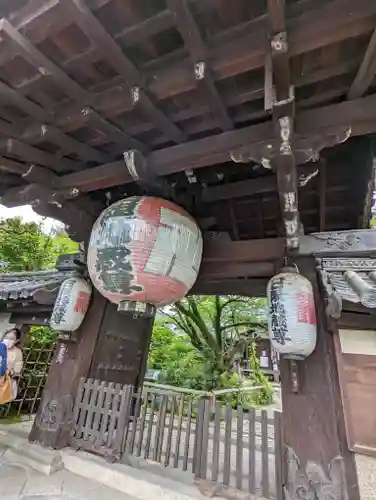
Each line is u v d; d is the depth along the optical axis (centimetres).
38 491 304
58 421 376
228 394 792
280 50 139
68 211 341
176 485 301
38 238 993
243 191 337
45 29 158
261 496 276
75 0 136
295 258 320
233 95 204
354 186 329
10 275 665
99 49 162
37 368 670
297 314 253
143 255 246
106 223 263
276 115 173
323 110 190
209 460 439
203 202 372
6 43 158
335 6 140
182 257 261
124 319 469
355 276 264
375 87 183
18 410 611
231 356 911
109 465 335
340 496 232
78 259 421
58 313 378
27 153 257
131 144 247
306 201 374
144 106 196
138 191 357
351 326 271
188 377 848
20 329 552
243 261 348
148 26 161
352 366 259
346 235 310
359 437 238
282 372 283
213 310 1016
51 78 185
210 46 166
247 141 211
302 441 257
